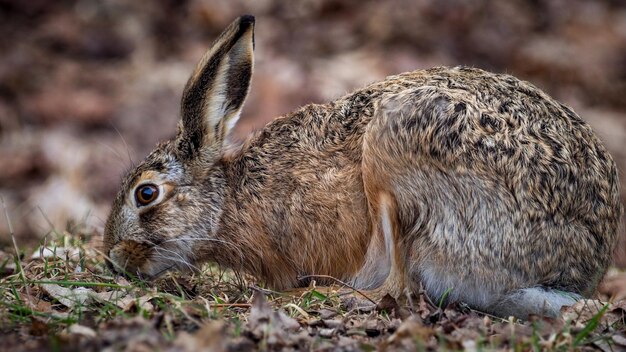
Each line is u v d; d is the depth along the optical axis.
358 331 9.77
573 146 10.89
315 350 9.04
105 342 8.59
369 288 11.64
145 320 9.20
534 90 11.50
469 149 10.65
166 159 12.13
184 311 9.69
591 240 10.83
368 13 25.31
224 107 12.04
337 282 11.88
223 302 10.84
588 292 10.99
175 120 22.44
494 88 11.33
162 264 12.15
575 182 10.69
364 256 11.64
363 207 11.48
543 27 25.61
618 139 21.02
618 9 26.97
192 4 26.67
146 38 25.83
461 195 10.69
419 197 10.89
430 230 10.87
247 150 12.12
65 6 27.27
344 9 25.62
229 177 12.09
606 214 10.99
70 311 10.10
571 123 11.18
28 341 9.12
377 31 24.48
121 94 23.64
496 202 10.59
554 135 10.86
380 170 11.05
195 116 12.01
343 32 24.66
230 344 8.78
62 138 21.84
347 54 23.78
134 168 12.30
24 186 20.36
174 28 26.19
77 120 22.77
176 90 23.44
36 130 22.53
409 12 25.14
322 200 11.61
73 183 19.53
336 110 11.91
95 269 12.12
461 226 10.70
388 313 10.61
